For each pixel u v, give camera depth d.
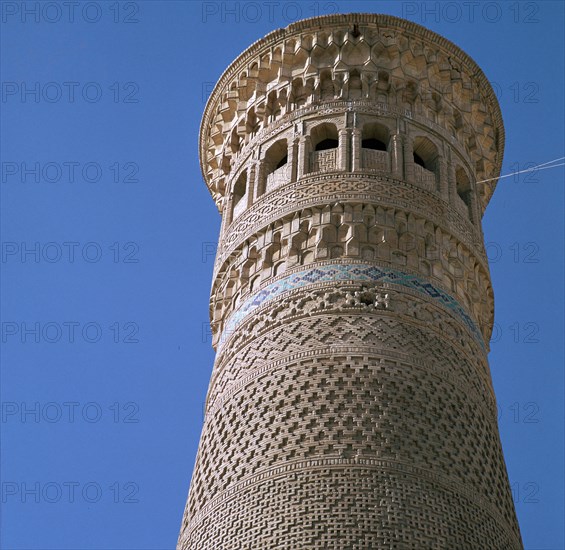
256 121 44.03
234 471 33.66
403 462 32.53
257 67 44.38
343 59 42.94
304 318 36.22
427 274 37.88
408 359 35.19
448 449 33.66
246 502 32.47
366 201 38.62
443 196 40.69
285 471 32.50
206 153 46.28
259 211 40.06
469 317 38.41
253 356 36.34
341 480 31.91
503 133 45.81
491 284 40.88
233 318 38.47
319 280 36.94
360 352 34.97
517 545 34.25
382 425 33.28
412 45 43.66
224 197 44.34
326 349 35.12
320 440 32.91
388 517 31.17
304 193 39.25
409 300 36.75
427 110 42.94
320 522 31.09
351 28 43.56
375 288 36.62
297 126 41.72
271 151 42.12
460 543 31.61
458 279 39.00
